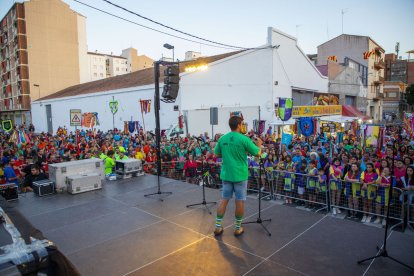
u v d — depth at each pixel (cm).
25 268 261
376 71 4806
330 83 3161
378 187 632
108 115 2859
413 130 1401
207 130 1955
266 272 380
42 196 739
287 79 2397
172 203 661
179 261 411
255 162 856
